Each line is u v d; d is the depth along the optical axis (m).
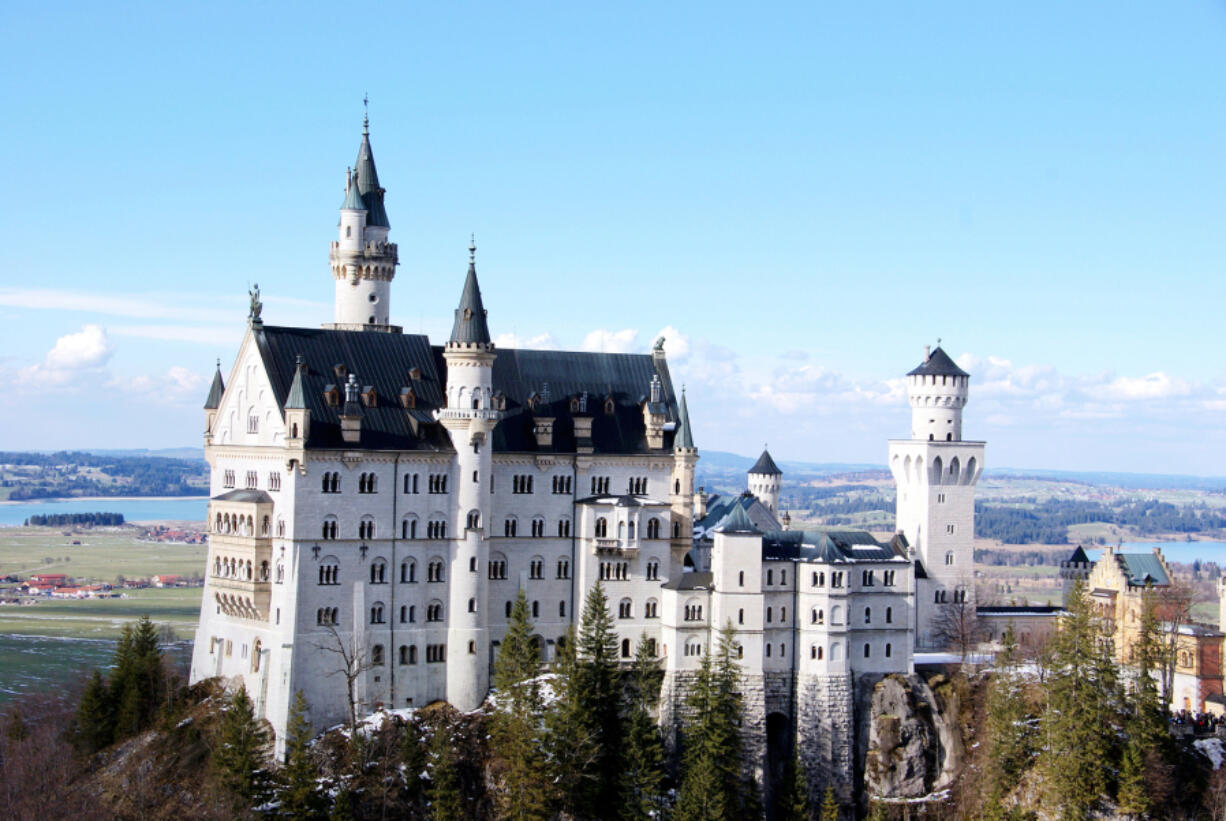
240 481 183.50
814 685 185.75
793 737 186.25
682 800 167.50
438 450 179.88
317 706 172.25
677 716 183.75
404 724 173.50
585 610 185.75
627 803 169.00
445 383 188.38
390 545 177.62
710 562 197.88
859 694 188.88
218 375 197.38
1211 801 169.38
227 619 183.62
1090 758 169.62
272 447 175.50
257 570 175.25
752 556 184.38
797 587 187.75
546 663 187.88
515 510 188.12
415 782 165.75
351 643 174.50
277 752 169.38
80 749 184.12
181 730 176.62
